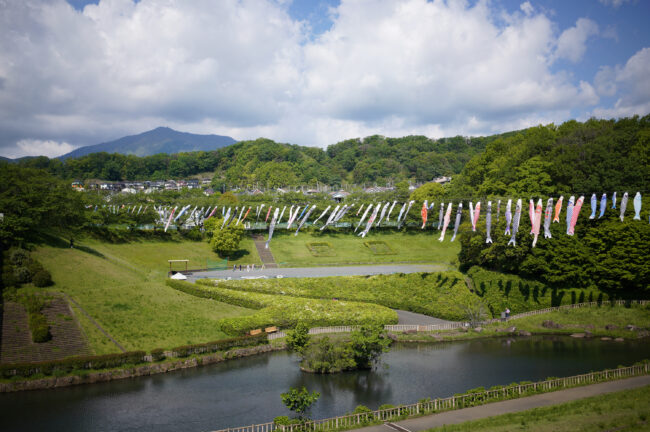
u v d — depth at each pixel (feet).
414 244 506.07
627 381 192.85
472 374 225.56
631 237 309.63
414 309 334.24
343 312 302.86
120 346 236.43
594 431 136.15
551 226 329.93
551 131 495.00
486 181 490.08
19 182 340.39
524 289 329.31
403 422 156.15
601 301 313.73
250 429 167.12
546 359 246.27
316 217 544.62
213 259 447.42
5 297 256.93
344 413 181.68
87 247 391.04
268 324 278.67
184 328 265.54
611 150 394.11
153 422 173.58
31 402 187.11
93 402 189.67
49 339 226.79
